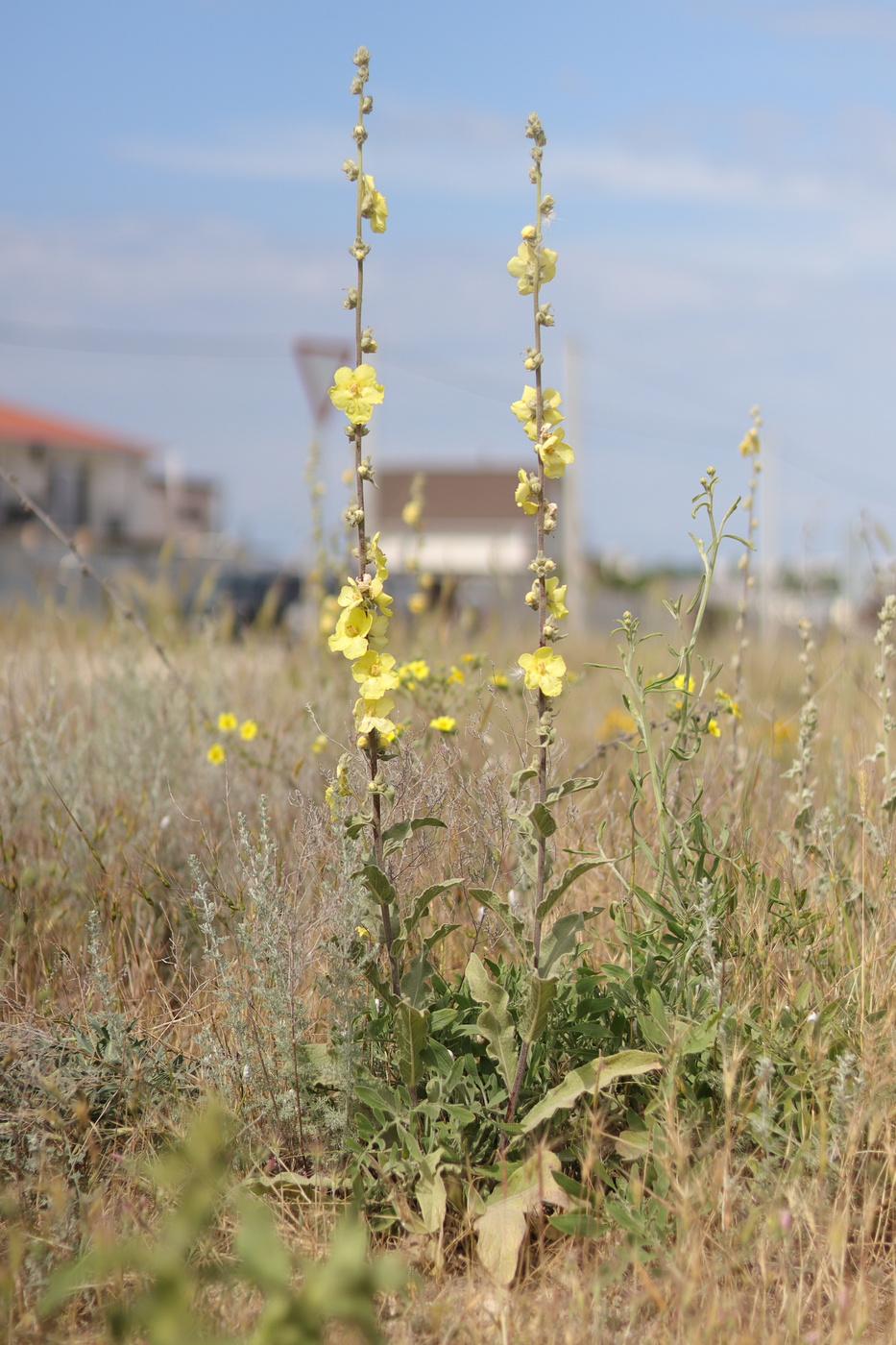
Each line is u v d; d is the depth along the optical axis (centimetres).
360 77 269
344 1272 162
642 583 2311
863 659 582
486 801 333
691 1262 227
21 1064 293
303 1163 287
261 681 634
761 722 541
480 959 307
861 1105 268
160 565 800
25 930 364
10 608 779
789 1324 222
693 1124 269
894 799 363
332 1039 284
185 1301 197
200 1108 281
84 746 479
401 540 804
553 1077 290
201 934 372
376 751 275
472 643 702
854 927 346
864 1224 242
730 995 297
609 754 483
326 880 321
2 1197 253
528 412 269
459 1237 256
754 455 441
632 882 328
